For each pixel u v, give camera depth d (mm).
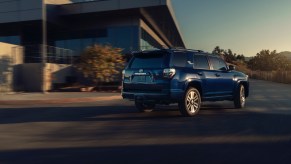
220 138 8125
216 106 14844
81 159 6445
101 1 32281
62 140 8094
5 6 32375
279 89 29344
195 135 8477
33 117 11914
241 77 13922
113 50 25562
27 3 31781
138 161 6293
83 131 9172
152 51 11469
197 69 11938
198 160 6324
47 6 31797
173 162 6215
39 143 7805
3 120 11258
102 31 35469
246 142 7707
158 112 12820
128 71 11812
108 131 9117
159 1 30453
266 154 6703
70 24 35875
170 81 10914
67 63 29516
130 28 34719
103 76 25156
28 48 26938
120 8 31703
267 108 14039
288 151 6918
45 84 24031
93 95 20391
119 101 17891
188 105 11531
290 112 12688
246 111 13016
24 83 25734
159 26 42531
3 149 7258
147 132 8922
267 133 8656
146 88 11289
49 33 37062
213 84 12461
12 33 38156
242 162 6191
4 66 24094
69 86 27688
